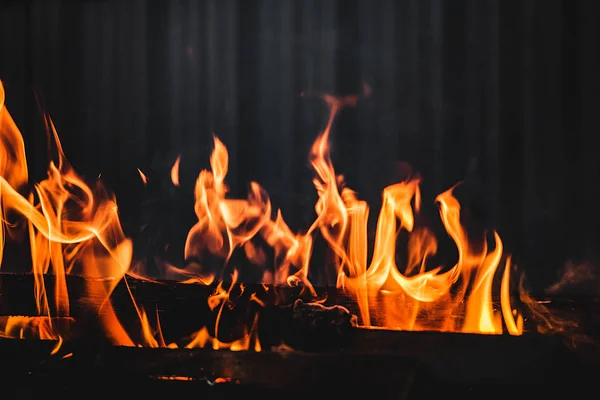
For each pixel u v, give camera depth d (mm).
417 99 4789
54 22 5125
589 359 1940
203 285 2541
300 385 1771
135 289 2471
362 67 4836
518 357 1896
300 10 4883
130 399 1827
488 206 4668
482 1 4691
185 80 5043
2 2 5098
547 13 4598
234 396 1779
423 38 4773
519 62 4656
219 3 4984
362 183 4816
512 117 4672
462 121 4742
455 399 1883
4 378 1897
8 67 5141
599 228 4504
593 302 2455
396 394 1706
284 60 4918
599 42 4512
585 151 4555
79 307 2357
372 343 1978
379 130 4824
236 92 4973
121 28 5094
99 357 1960
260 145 4949
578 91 4562
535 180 4633
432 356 1920
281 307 2129
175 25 5039
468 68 4730
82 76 5141
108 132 5117
